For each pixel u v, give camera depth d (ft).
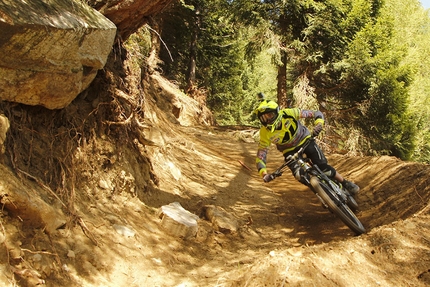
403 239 12.74
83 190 15.46
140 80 20.88
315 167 16.89
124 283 12.56
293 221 21.52
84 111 16.47
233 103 112.27
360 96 59.31
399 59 59.06
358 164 28.60
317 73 59.62
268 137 16.92
